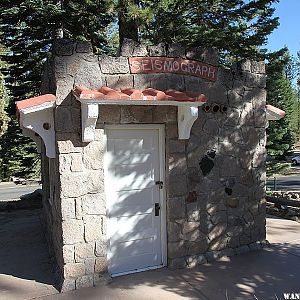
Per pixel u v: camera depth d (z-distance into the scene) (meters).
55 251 5.72
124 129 5.30
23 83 14.02
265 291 4.72
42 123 4.98
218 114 5.96
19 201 12.34
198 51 5.76
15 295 4.75
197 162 5.76
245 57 11.19
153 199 5.53
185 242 5.64
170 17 10.23
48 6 10.44
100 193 5.03
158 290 4.79
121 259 5.34
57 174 5.00
